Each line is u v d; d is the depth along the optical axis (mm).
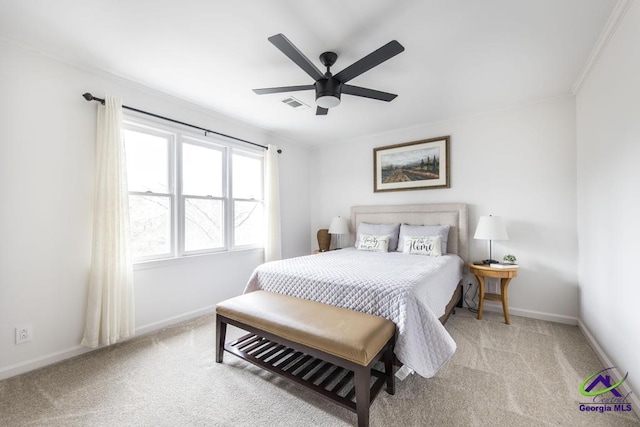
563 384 1815
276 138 4219
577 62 2242
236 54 2123
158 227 2840
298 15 1697
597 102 2170
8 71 1922
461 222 3387
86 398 1688
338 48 2025
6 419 1511
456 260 3066
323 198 4770
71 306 2188
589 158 2393
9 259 1923
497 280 3205
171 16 1711
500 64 2271
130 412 1571
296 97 2883
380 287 1846
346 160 4504
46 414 1551
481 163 3344
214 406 1625
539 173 3006
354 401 1646
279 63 2248
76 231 2217
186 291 2994
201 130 3156
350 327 1599
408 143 3850
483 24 1784
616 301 1853
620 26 1716
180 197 2963
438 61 2221
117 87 2467
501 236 2881
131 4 1609
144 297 2646
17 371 1930
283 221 4352
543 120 2980
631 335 1643
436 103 3053
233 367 2045
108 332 2258
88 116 2295
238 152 3689
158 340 2484
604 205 2049
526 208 3074
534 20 1748
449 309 2643
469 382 1842
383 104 3076
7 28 1819
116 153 2348
